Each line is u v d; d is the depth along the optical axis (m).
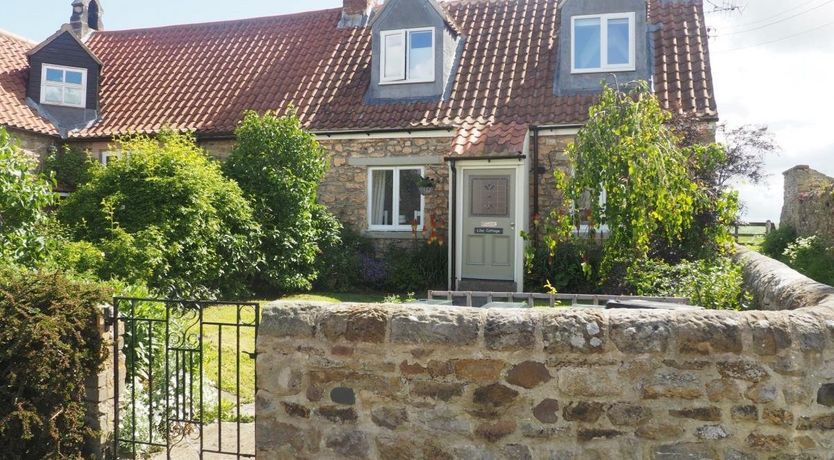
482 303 8.09
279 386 4.00
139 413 4.91
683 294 6.99
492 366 3.72
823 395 3.53
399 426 3.83
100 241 9.23
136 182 10.01
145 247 8.91
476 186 11.95
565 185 7.91
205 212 10.11
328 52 15.41
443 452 3.77
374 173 13.61
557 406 3.67
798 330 3.55
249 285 11.50
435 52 13.55
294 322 3.98
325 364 3.93
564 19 13.07
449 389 3.77
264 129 11.89
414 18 13.66
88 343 4.41
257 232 11.03
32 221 6.77
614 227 7.38
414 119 13.04
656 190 7.12
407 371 3.81
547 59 13.59
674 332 3.58
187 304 4.27
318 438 3.94
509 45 14.16
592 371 3.63
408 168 13.31
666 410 3.59
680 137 8.91
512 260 11.73
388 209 13.55
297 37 16.19
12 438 4.11
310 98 14.28
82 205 10.00
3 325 4.11
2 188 6.34
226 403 5.77
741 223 12.12
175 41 17.17
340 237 12.83
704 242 8.97
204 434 5.17
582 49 13.01
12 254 6.31
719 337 3.55
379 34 13.91
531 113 12.59
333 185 13.60
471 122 12.60
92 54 15.53
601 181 7.46
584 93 12.79
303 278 11.74
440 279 12.23
